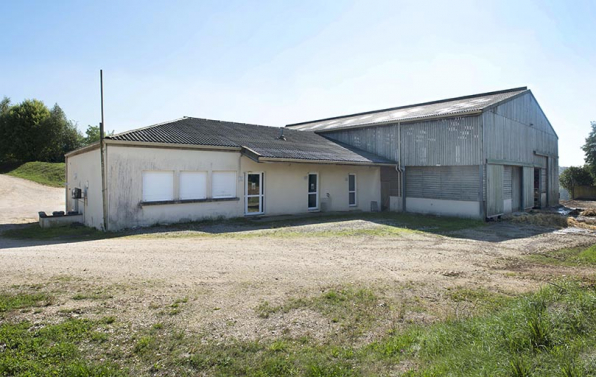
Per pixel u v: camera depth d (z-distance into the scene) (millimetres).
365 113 26984
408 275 6922
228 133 16578
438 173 17719
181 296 5398
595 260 8375
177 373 3463
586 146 33812
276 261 7691
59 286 5633
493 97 19438
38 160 43188
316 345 4055
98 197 12570
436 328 4367
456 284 6391
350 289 5934
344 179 19031
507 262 8258
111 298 5215
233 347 3957
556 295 4977
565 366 3059
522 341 3654
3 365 3408
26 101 42938
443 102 22359
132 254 8016
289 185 16750
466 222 15031
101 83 12148
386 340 4180
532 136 21406
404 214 17938
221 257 7902
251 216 15391
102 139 11562
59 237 11117
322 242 10086
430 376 3246
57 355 3660
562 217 16109
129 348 3871
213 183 14156
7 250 8570
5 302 4855
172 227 12312
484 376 3078
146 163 12367
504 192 18188
